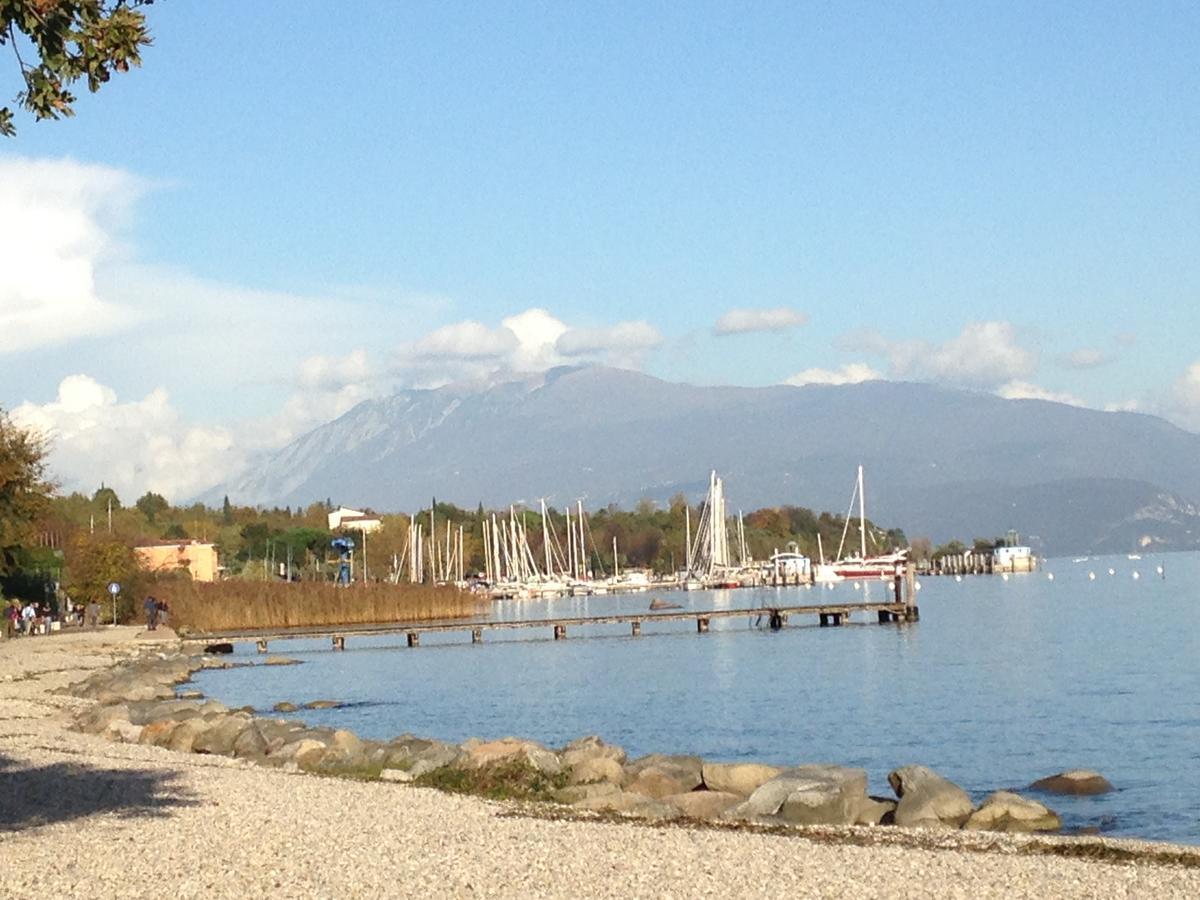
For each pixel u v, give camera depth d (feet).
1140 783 114.01
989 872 63.21
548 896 57.26
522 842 70.18
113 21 55.52
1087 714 166.20
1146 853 71.51
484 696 207.62
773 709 180.34
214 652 305.73
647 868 63.41
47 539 379.35
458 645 320.09
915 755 135.64
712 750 142.61
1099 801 105.50
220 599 346.13
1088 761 128.16
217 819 76.64
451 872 61.98
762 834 77.10
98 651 254.68
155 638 292.40
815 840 75.72
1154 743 138.72
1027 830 87.45
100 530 444.96
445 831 73.67
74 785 90.43
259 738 124.06
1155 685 199.52
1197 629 338.75
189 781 93.30
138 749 118.52
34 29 55.21
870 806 90.43
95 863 63.00
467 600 418.72
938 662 249.55
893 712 173.47
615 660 270.87
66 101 56.34
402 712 186.19
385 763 109.19
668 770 102.68
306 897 56.70
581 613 525.34
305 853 66.23
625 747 146.41
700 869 63.26
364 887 58.70
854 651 279.49
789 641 310.65
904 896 57.67
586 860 65.31
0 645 265.95
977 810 89.40
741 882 60.34
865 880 61.00
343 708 191.62
